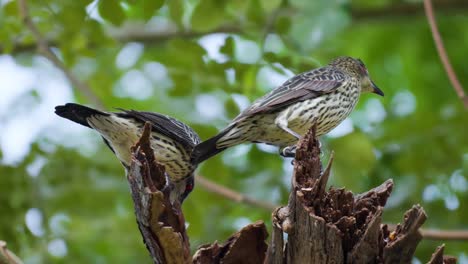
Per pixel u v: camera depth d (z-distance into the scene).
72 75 13.84
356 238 7.38
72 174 14.84
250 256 8.27
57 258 14.91
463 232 11.59
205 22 13.30
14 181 14.38
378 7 17.77
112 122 10.30
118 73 17.42
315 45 12.84
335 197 7.48
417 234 7.11
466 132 15.56
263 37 13.68
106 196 14.88
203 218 14.70
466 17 18.80
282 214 7.66
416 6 17.73
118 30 17.31
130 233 15.05
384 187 7.71
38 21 13.98
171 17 13.35
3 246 8.80
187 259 7.87
